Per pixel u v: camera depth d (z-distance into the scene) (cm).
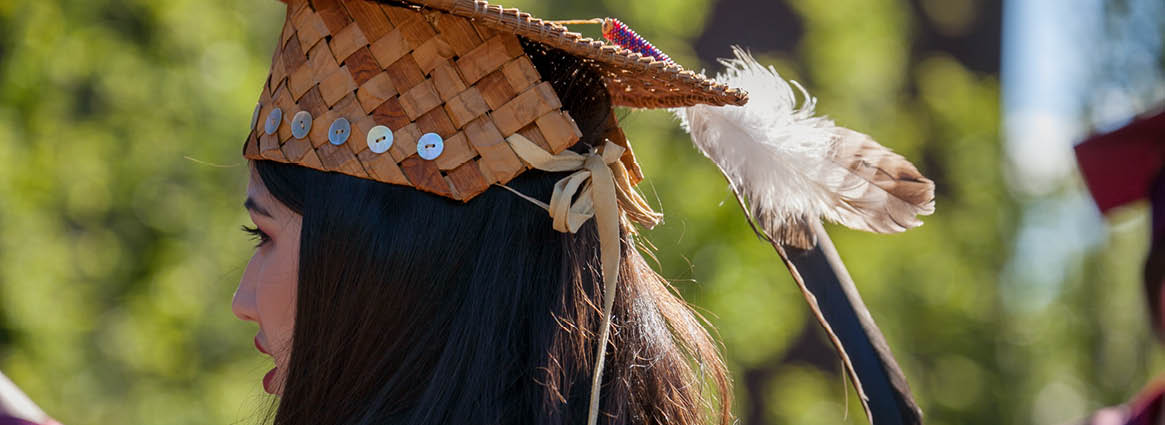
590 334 426
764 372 1780
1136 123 448
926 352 1988
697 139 516
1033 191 2078
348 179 413
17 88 1315
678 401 452
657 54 455
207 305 1428
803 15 1780
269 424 463
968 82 2094
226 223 1445
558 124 407
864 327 538
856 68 1720
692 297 1459
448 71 409
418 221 411
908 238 1814
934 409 2006
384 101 410
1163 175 445
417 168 408
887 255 1780
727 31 1906
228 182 1448
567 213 409
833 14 1727
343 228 411
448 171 408
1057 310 2147
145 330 1377
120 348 1385
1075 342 2152
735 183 505
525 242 417
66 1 1332
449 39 410
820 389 1748
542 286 417
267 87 439
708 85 415
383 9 412
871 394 518
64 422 1306
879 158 517
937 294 1903
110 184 1371
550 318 414
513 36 412
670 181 1469
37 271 1298
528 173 418
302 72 421
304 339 420
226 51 1418
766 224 504
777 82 513
